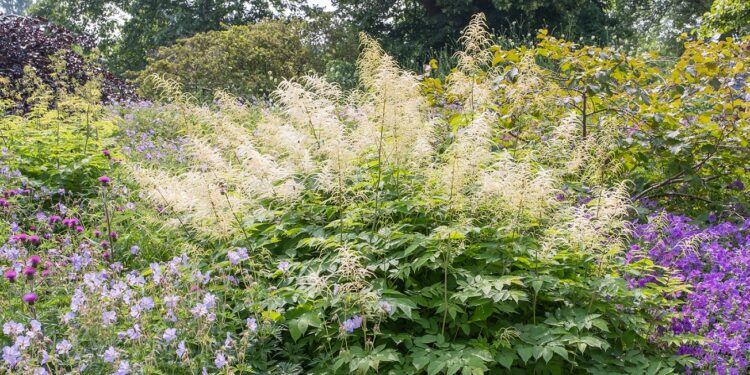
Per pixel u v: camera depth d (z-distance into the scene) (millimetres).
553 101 6977
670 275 4711
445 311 3932
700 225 6176
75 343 3414
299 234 4875
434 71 15141
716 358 4109
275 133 6125
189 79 18844
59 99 9281
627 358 3986
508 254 4289
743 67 6500
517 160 5652
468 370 3484
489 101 6500
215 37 20031
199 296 3943
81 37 15820
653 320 4250
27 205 5840
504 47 16688
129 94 14125
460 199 4426
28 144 6988
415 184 5145
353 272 3760
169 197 4691
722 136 6219
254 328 3682
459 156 4383
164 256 5141
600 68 6402
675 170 6488
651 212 6203
